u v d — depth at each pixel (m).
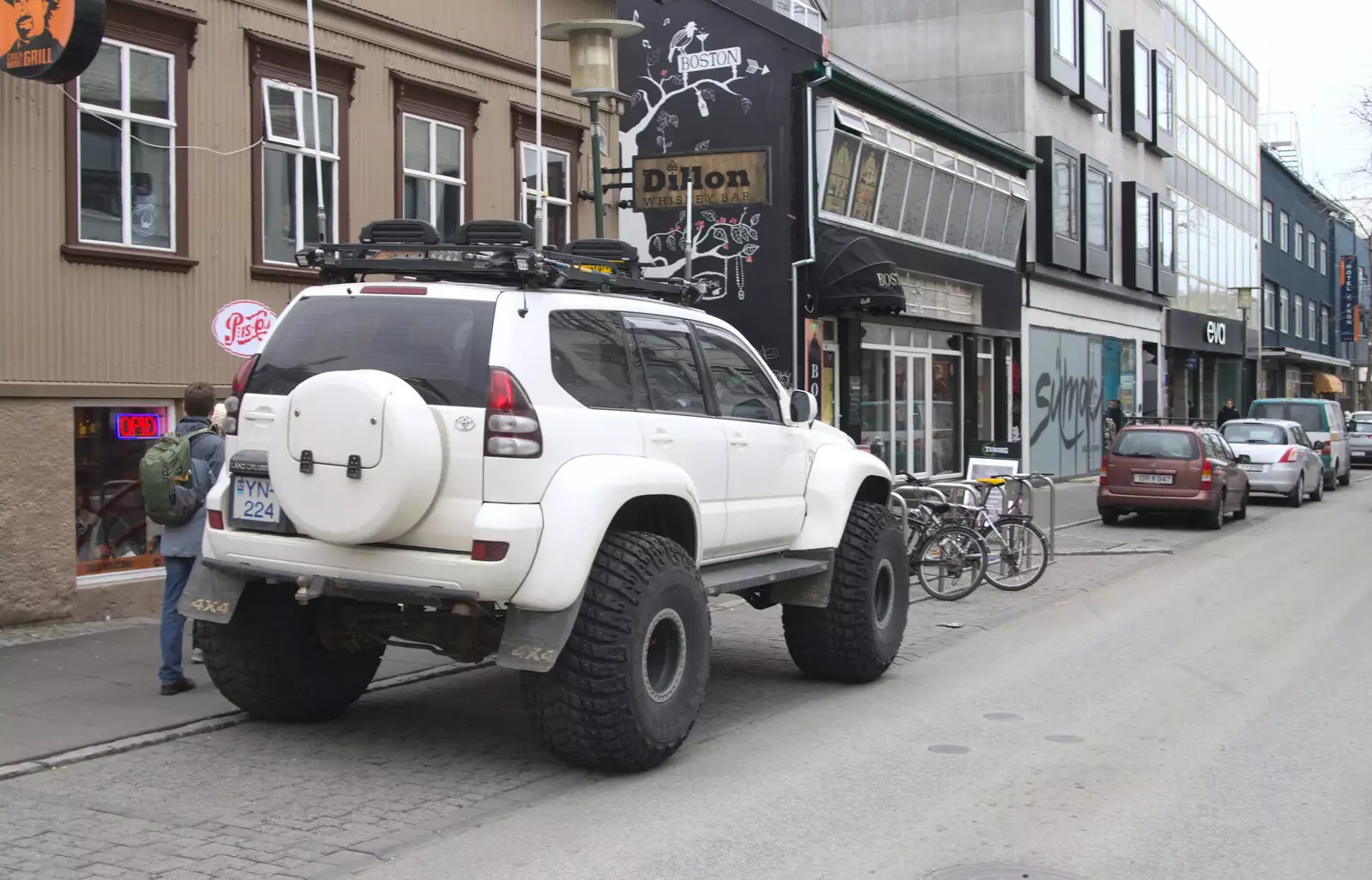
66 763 6.54
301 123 11.95
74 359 10.10
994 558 13.28
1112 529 20.42
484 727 7.50
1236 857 5.33
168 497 7.69
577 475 6.18
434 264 6.57
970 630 11.13
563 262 6.94
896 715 7.93
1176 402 43.47
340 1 12.25
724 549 7.61
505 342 6.15
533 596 6.00
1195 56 41.94
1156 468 20.14
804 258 19.67
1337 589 13.67
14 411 9.75
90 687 8.10
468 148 13.88
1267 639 10.64
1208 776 6.55
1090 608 12.34
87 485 10.46
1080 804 6.07
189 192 10.96
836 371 21.66
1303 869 5.19
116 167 10.46
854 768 6.71
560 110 15.18
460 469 6.04
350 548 6.21
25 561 9.86
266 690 7.18
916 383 24.81
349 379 6.02
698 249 20.03
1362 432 41.94
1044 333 30.45
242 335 10.24
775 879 5.06
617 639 6.23
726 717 7.89
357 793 6.16
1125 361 36.28
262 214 11.60
